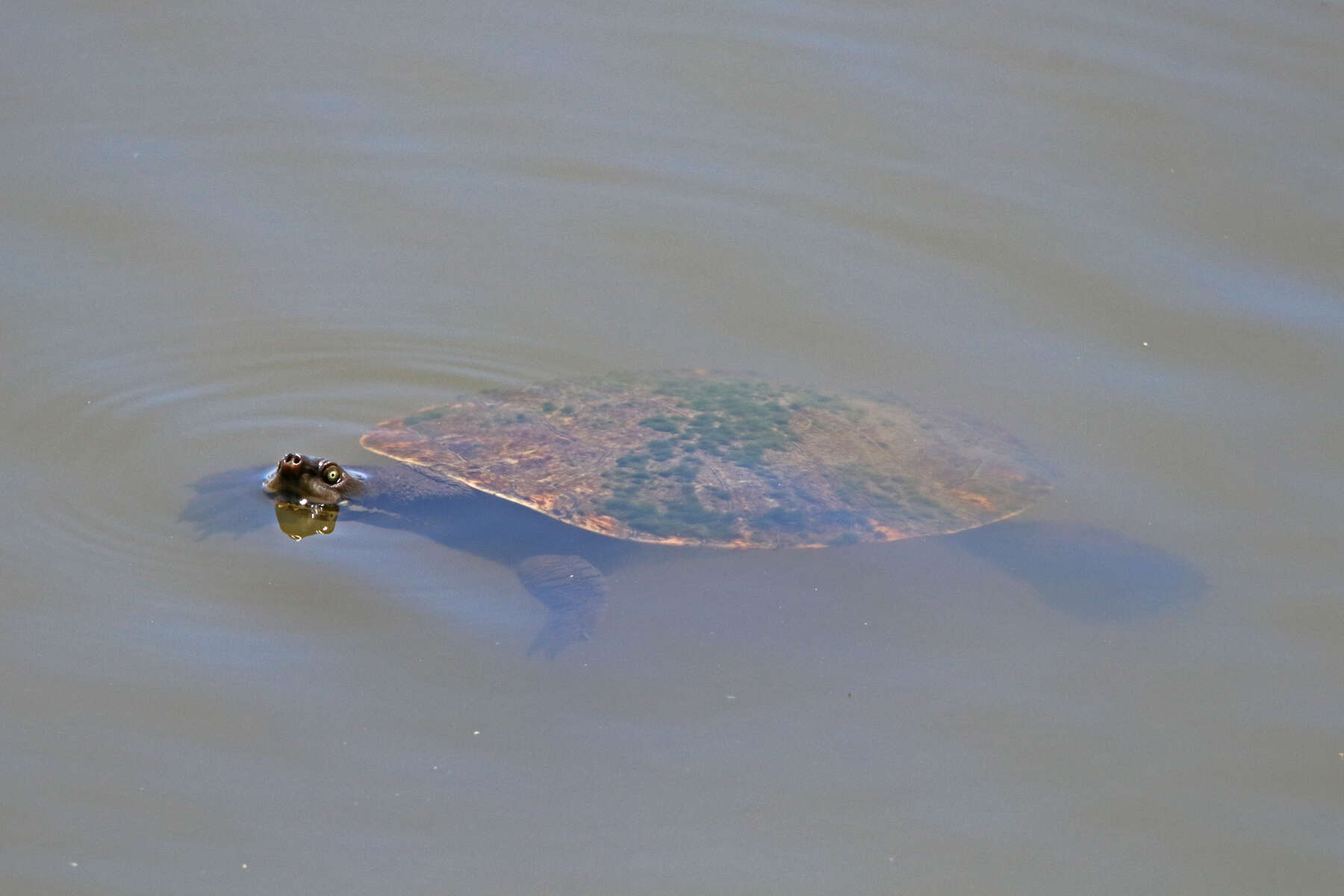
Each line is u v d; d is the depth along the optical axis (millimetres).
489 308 9812
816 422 7742
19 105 11414
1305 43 12594
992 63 12570
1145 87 12148
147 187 10719
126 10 12820
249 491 7762
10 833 5453
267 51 12516
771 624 6996
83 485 7684
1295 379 8953
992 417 8695
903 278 10164
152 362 8938
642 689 6484
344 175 11109
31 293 9461
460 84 12250
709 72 12516
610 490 7168
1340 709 6359
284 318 9500
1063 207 10844
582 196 11047
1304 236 10383
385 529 7617
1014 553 7469
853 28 13078
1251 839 5727
